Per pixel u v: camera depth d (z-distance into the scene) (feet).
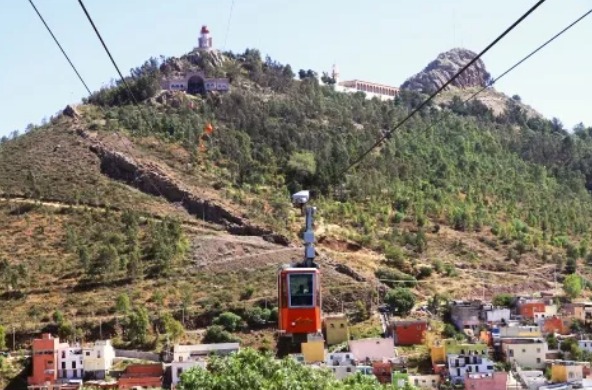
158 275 580.30
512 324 524.93
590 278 643.04
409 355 493.36
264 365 225.56
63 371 473.67
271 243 626.64
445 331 528.22
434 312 554.87
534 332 514.68
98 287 566.36
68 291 562.66
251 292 561.02
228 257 605.73
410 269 615.16
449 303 557.74
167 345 507.71
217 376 220.43
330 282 576.20
